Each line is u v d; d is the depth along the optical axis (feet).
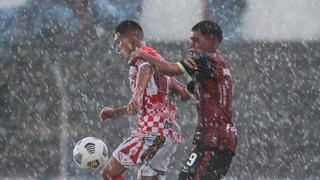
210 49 67.41
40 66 142.51
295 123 131.75
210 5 144.25
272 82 133.90
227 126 66.08
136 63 66.80
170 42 139.64
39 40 143.74
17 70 143.13
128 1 146.51
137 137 69.51
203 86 66.08
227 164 66.49
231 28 141.28
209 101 65.98
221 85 66.13
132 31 70.54
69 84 140.26
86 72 140.26
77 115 138.62
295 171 130.21
